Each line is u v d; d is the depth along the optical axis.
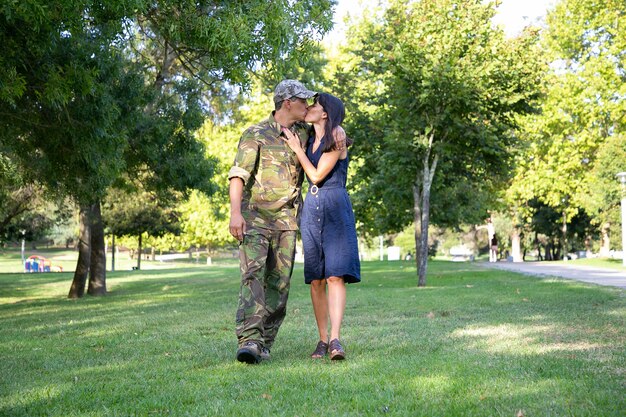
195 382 3.69
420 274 15.53
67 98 8.59
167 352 5.00
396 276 21.17
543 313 7.42
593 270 21.28
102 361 4.63
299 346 5.14
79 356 4.95
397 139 15.97
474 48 15.34
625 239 24.98
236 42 9.25
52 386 3.69
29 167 12.48
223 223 44.22
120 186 16.80
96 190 12.27
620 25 29.88
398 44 15.47
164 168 15.73
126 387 3.62
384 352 4.61
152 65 15.32
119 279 25.98
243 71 10.37
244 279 4.39
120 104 12.24
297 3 9.81
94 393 3.46
